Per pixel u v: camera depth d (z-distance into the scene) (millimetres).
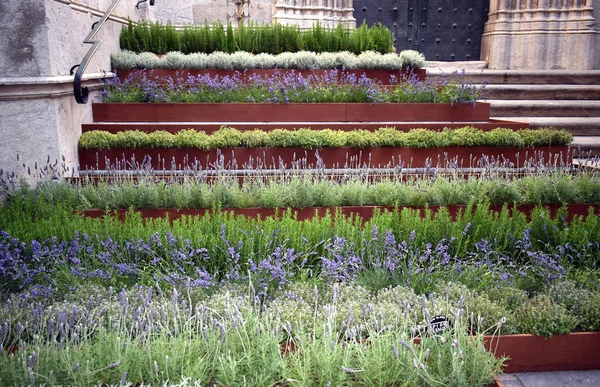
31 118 6500
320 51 11047
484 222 5383
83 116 8055
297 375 3197
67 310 3637
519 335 3912
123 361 3145
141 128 8211
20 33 6301
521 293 4430
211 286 4422
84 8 8109
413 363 3199
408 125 8812
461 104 9234
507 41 14336
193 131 7887
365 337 3820
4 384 3002
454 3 15016
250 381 3156
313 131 7949
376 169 7527
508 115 11180
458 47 15227
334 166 7980
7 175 6074
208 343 3369
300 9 13539
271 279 4434
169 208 6133
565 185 6633
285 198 6152
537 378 3904
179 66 9969
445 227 5320
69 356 3115
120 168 7613
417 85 9617
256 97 9148
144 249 4781
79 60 7840
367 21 14906
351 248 4992
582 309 4125
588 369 4027
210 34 10922
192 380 3061
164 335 3371
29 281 4273
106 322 3707
